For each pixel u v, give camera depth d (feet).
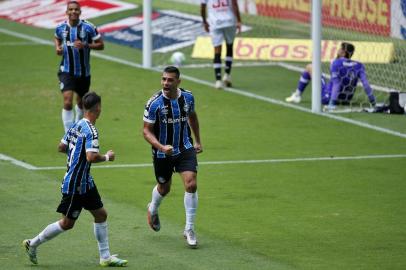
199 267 89.76
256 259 92.53
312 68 168.86
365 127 159.22
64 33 142.51
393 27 197.98
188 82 190.08
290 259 92.68
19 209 109.91
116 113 165.99
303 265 90.74
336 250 95.96
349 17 207.00
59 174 127.03
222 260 92.17
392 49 197.67
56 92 179.83
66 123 143.33
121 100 174.91
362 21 204.13
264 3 231.50
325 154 141.38
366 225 105.50
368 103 176.14
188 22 236.84
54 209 110.01
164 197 107.45
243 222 106.22
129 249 95.81
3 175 125.80
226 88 186.50
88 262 91.35
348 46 172.04
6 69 197.67
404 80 188.85
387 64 196.85
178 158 97.86
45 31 240.73
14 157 135.85
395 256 93.97
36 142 145.07
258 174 128.98
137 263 91.04
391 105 169.68
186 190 96.84
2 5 268.00
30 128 154.10
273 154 140.87
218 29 182.50
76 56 142.51
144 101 175.11
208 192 119.44
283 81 195.42
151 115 96.43
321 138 151.53
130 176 126.93
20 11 260.62
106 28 238.07
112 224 104.78
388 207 113.29
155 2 259.19
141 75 194.49
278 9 228.02
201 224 105.29
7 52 214.48
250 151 142.51
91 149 87.45
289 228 103.96
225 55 203.00
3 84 184.44
